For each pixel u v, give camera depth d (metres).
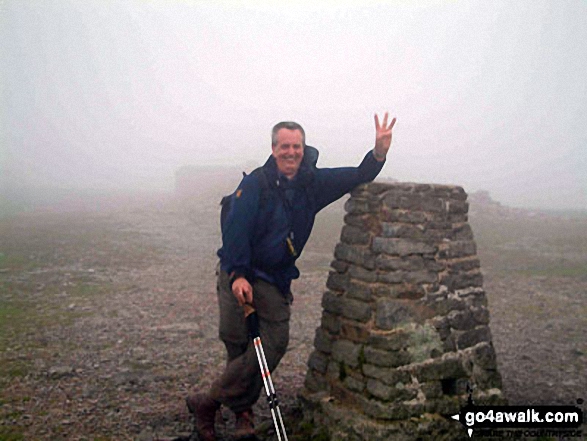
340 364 2.88
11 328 5.27
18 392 3.66
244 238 2.55
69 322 5.55
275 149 2.60
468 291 2.97
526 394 3.84
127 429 3.11
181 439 2.96
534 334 5.45
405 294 2.72
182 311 6.13
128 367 4.22
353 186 2.86
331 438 2.77
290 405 3.44
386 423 2.61
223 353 4.62
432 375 2.75
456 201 2.96
